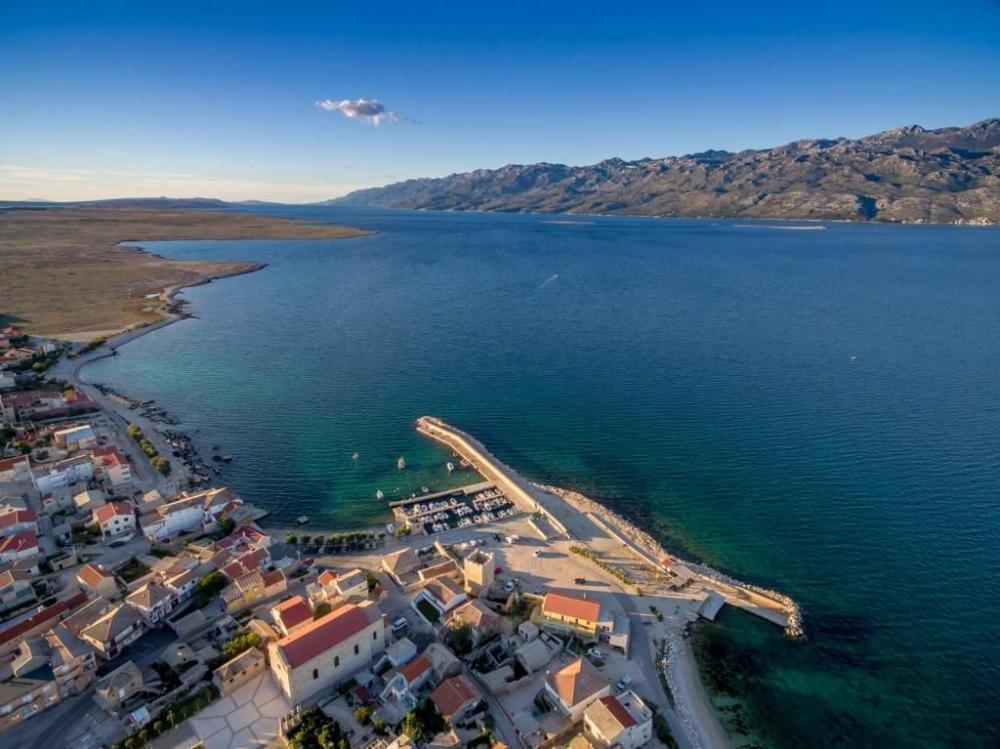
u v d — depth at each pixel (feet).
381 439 546.26
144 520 390.01
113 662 288.92
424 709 263.70
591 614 318.86
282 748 249.14
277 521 424.05
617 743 251.60
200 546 384.47
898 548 392.68
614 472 491.72
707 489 465.06
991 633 326.24
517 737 259.60
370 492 463.01
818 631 330.34
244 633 306.76
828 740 269.44
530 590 356.18
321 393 648.79
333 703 271.90
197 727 256.93
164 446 511.40
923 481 465.06
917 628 331.16
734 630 329.52
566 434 555.28
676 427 564.71
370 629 293.23
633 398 632.38
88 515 406.41
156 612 316.19
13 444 489.67
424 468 497.87
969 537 400.26
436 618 326.65
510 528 417.69
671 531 417.49
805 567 379.76
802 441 531.91
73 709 263.70
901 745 268.21
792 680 299.79
